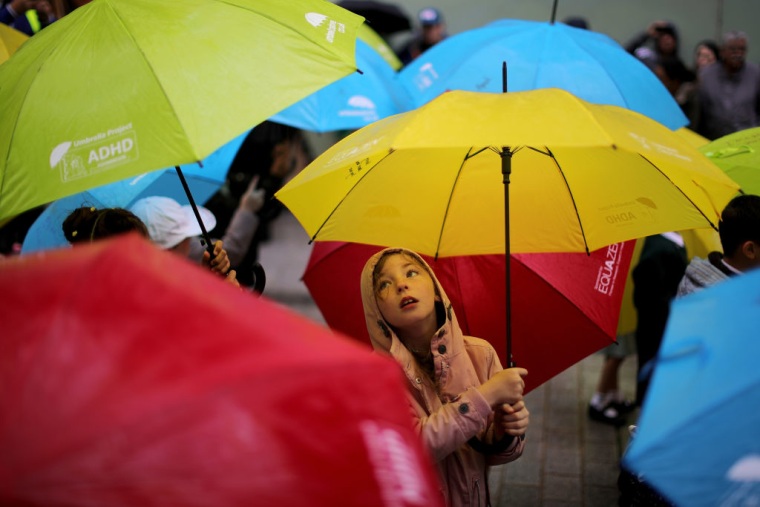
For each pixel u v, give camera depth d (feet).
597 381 20.67
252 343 4.98
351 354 5.29
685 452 5.36
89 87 9.06
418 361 10.12
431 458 9.13
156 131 8.64
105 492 4.37
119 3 9.68
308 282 13.64
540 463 17.47
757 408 5.32
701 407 5.40
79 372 4.78
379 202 10.64
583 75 17.29
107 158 8.59
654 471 5.40
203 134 8.67
